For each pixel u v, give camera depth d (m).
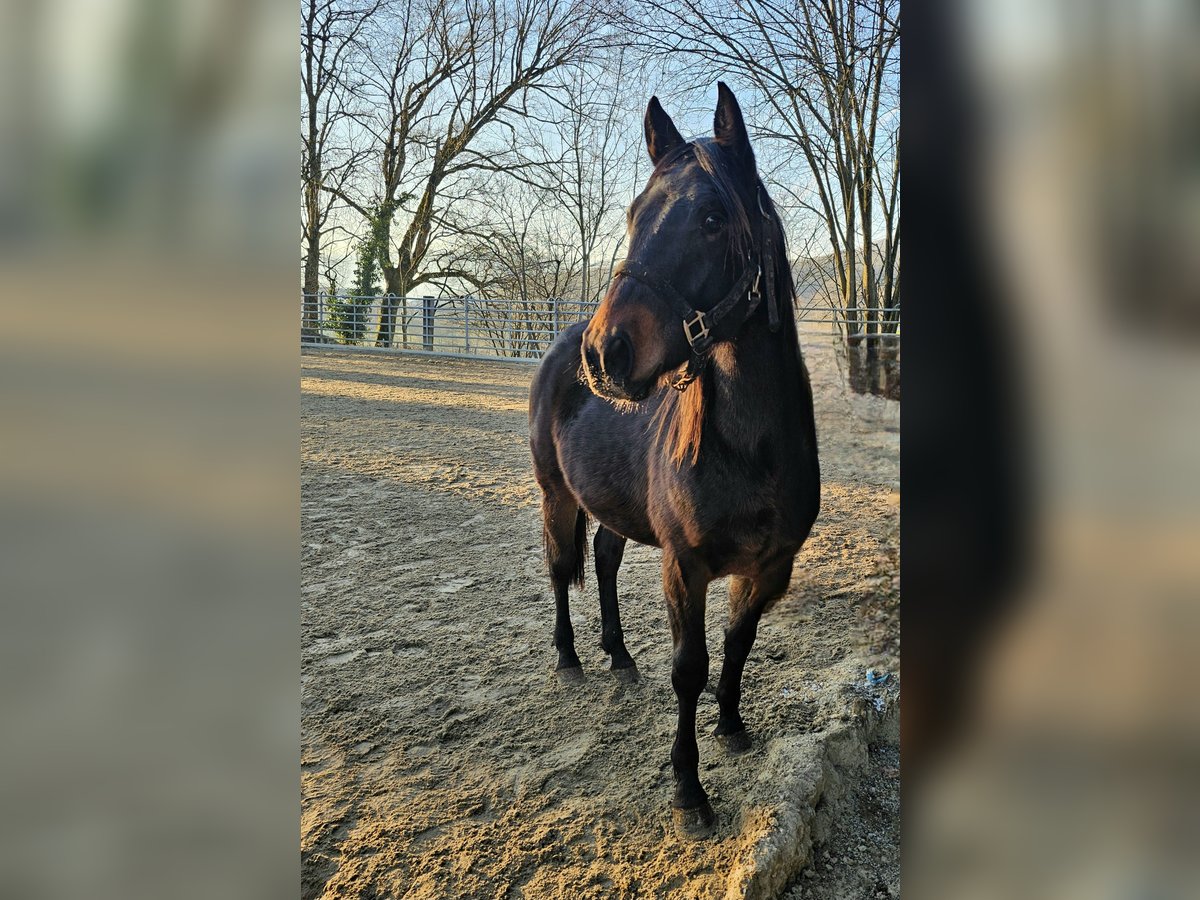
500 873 1.95
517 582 3.92
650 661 3.05
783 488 2.00
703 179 1.86
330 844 2.07
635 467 2.37
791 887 1.89
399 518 4.97
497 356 15.13
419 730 2.60
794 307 2.05
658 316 1.82
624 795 2.22
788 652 2.92
